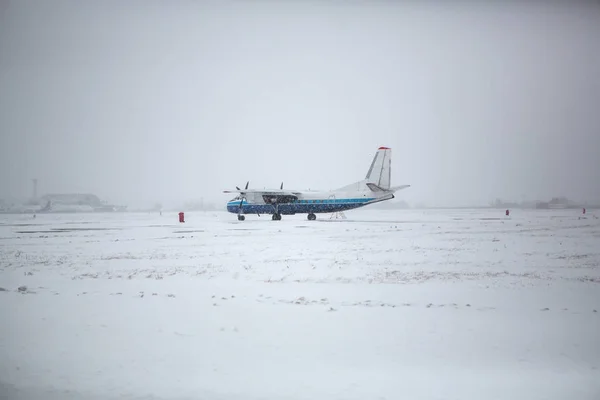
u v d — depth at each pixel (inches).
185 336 352.2
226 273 665.0
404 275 642.2
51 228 1943.9
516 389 262.5
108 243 1167.0
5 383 269.3
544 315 414.0
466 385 266.7
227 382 269.7
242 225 1987.0
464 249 975.0
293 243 1119.0
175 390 259.8
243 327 375.2
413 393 256.5
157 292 521.3
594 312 426.0
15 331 364.5
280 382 269.4
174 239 1277.1
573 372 286.0
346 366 292.8
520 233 1483.8
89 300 477.7
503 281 593.6
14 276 639.1
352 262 775.7
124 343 335.9
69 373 283.4
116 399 250.1
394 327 374.0
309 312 425.4
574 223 2225.6
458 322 390.0
